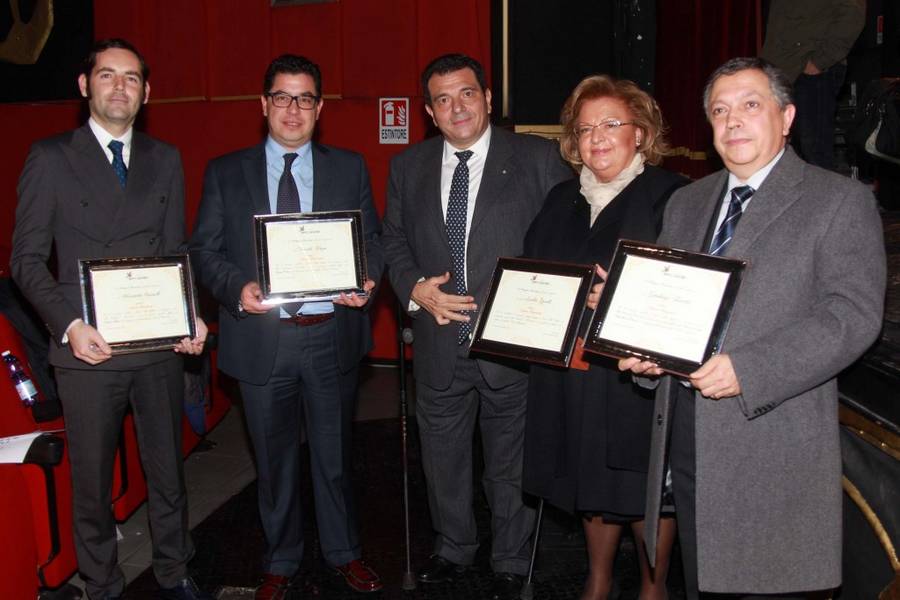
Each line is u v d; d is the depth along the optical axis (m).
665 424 2.04
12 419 2.78
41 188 2.43
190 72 5.70
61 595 2.80
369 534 3.41
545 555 3.15
